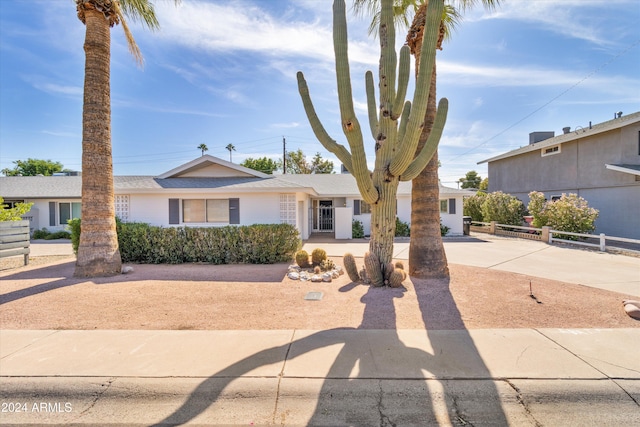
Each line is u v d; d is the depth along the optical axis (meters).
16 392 3.29
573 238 14.78
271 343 4.27
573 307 5.71
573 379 3.39
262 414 2.98
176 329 4.80
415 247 7.98
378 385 3.31
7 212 11.46
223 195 14.02
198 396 3.20
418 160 7.07
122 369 3.61
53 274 8.59
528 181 21.16
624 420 2.91
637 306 5.38
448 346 4.17
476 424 2.87
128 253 10.52
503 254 11.90
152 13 9.79
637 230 14.82
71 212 20.55
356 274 7.69
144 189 13.40
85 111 8.32
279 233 10.48
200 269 9.30
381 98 7.18
